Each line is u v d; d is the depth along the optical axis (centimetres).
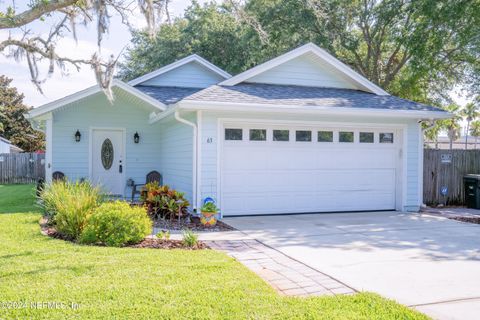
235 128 1006
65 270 486
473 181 1241
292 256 610
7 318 355
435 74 1719
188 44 2333
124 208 689
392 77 2070
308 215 1040
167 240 697
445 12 1355
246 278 471
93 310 371
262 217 1002
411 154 1138
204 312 371
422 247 682
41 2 470
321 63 1210
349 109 1012
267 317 363
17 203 1224
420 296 437
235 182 1009
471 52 1509
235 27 2197
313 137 1070
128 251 598
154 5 562
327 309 385
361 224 914
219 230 829
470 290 458
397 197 1141
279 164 1043
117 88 1182
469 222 965
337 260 588
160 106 1127
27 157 2242
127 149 1390
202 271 493
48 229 788
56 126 1323
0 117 3516
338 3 1847
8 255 561
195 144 962
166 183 1318
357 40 1986
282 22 1948
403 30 1633
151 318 358
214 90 1020
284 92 1089
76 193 786
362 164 1115
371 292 441
